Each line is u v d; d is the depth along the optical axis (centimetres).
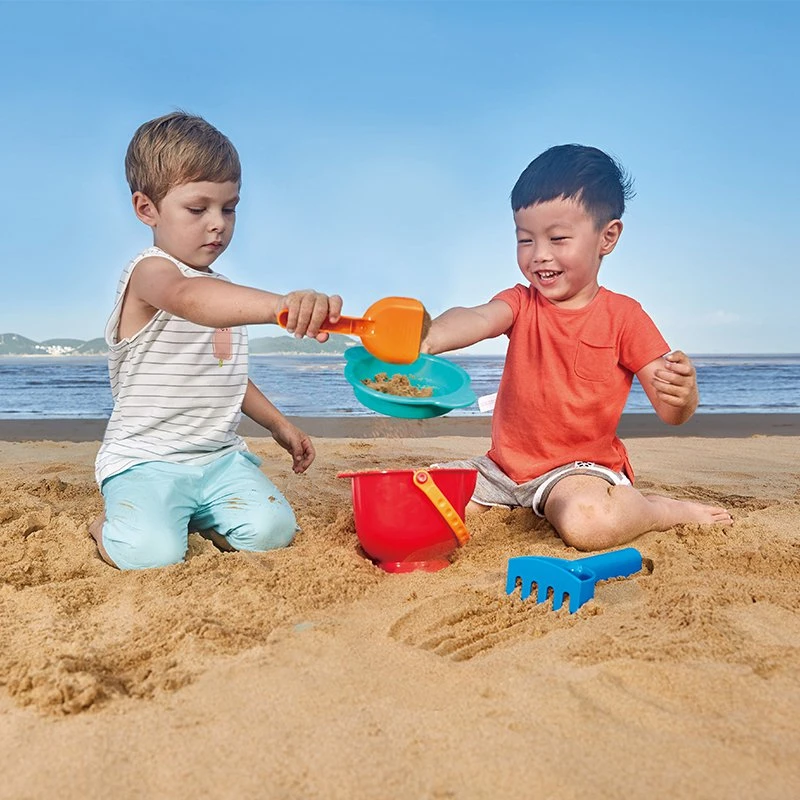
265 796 112
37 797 114
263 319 199
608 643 165
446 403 220
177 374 270
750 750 122
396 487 222
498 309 276
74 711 140
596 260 272
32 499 306
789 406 1073
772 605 190
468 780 115
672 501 276
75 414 939
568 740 126
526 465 286
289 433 309
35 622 186
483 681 149
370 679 151
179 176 251
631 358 277
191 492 266
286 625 182
